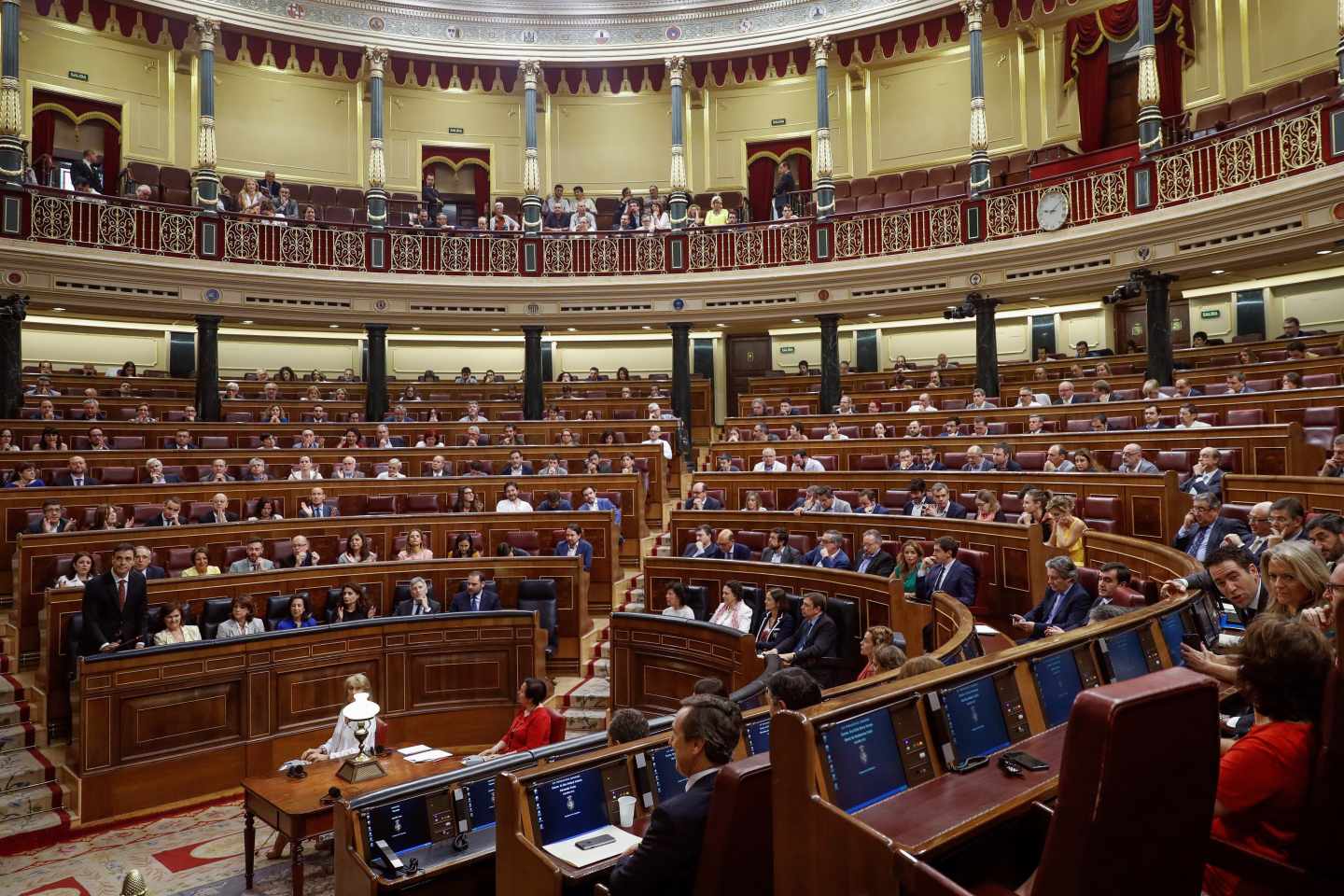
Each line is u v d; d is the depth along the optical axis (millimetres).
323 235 16422
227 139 18719
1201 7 16531
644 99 20547
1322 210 11367
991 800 2580
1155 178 13484
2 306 13719
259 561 9297
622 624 8109
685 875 2777
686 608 8555
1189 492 8352
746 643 6973
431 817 4062
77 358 17359
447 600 9445
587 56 18375
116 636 7574
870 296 16156
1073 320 17688
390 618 8133
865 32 17547
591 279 17125
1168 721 1827
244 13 16703
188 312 15320
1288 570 3418
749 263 17031
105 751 6852
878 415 13250
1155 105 14125
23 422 12102
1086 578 6809
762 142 20219
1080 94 17516
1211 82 16453
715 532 10531
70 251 14195
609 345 20328
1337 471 7406
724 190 20281
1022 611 7969
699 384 19547
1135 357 14836
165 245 15219
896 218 16125
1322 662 2264
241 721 7445
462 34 18172
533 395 17141
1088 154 15922
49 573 8680
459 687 8344
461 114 20250
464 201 20266
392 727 8094
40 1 16609
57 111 17188
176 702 7176
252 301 15773
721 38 18219
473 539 10297
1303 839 2156
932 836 2344
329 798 5535
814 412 16656
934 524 8875
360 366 19562
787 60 19031
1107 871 1801
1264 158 12109
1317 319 15141
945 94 19047
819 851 2389
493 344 20250
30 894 5707
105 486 10172
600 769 3467
